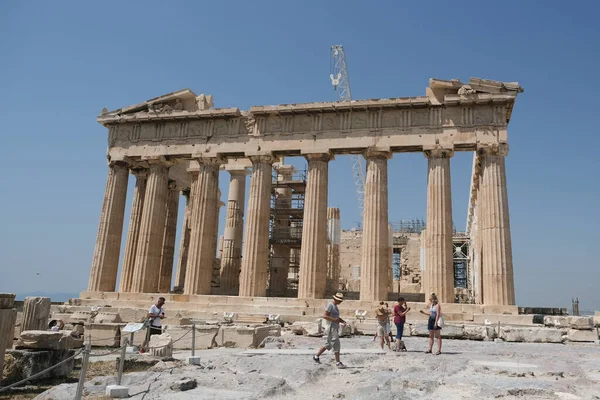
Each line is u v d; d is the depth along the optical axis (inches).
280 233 1931.6
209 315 1269.7
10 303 464.1
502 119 1299.2
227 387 474.0
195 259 1455.5
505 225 1240.2
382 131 1379.2
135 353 675.4
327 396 446.3
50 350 559.8
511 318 1125.7
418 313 1199.6
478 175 1449.3
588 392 447.2
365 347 818.8
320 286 1350.9
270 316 1186.6
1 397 469.4
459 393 444.1
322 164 1425.9
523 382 486.0
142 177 1708.9
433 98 1344.7
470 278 2623.0
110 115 1640.0
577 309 1544.0
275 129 1475.1
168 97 1599.4
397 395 415.8
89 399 423.2
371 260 1304.1
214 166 1534.2
